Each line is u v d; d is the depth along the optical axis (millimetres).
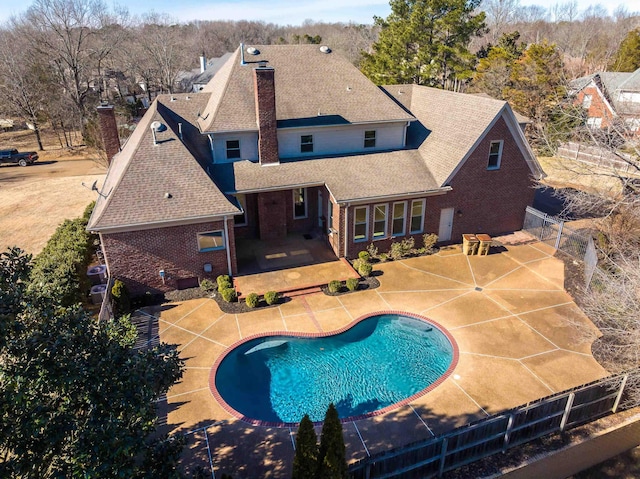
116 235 19375
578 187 34406
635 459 14102
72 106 60250
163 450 8406
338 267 22875
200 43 126750
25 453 7035
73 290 18266
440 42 50125
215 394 15000
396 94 30578
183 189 20500
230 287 21016
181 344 17594
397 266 23500
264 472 12062
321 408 14508
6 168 49125
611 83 47125
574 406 13234
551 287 21281
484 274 22578
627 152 29031
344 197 22156
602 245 22469
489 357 16547
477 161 24250
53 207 34719
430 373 16078
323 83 26656
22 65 61844
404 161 25312
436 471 11938
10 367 6887
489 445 12422
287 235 26312
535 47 47188
